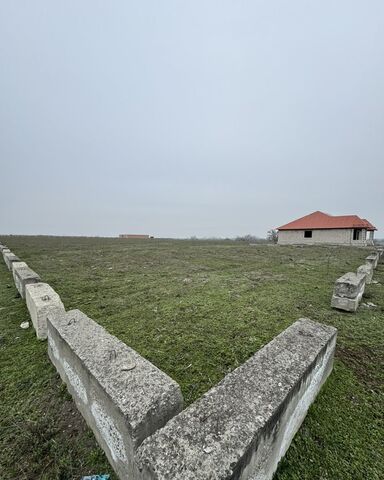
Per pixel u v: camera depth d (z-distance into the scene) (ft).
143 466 3.78
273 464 5.24
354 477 5.47
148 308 15.80
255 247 63.10
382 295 19.76
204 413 4.56
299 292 19.80
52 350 8.93
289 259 40.22
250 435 4.12
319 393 7.88
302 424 6.72
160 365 9.62
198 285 21.63
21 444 6.23
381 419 7.04
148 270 28.63
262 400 4.91
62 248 50.31
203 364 9.68
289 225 99.81
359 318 14.61
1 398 7.89
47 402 7.59
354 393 8.05
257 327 13.01
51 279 23.16
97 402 5.69
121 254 42.70
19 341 11.51
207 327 12.99
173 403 5.16
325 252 51.83
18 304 16.35
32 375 8.88
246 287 21.11
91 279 23.54
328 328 8.32
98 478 5.25
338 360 10.07
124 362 6.04
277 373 5.77
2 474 5.61
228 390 5.16
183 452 3.82
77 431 6.54
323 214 98.84
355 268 31.89
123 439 4.76
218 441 4.00
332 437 6.40
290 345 7.04
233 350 10.69
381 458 5.91
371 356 10.47
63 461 5.78
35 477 5.51
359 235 90.58
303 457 5.86
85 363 6.05
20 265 20.56
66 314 9.14
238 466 3.74
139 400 4.86
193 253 46.73
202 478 3.46
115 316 14.51
